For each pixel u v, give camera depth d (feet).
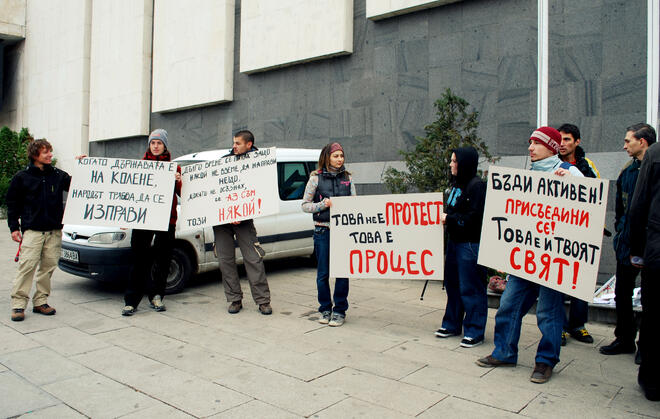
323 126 34.09
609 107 22.86
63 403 11.00
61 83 57.88
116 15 50.49
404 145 30.07
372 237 16.11
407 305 19.84
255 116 38.52
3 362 13.37
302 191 25.54
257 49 37.14
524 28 25.46
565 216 12.41
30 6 63.05
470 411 10.64
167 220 18.12
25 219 17.25
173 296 20.98
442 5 28.30
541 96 22.48
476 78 27.12
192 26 42.14
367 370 12.91
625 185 14.11
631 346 14.46
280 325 16.94
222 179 18.62
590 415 10.49
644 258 11.30
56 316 17.75
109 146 52.60
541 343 12.60
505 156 26.05
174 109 44.14
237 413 10.53
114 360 13.60
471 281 14.70
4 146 57.82
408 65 29.78
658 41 20.42
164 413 10.55
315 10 33.53
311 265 28.30
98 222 18.10
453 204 15.10
